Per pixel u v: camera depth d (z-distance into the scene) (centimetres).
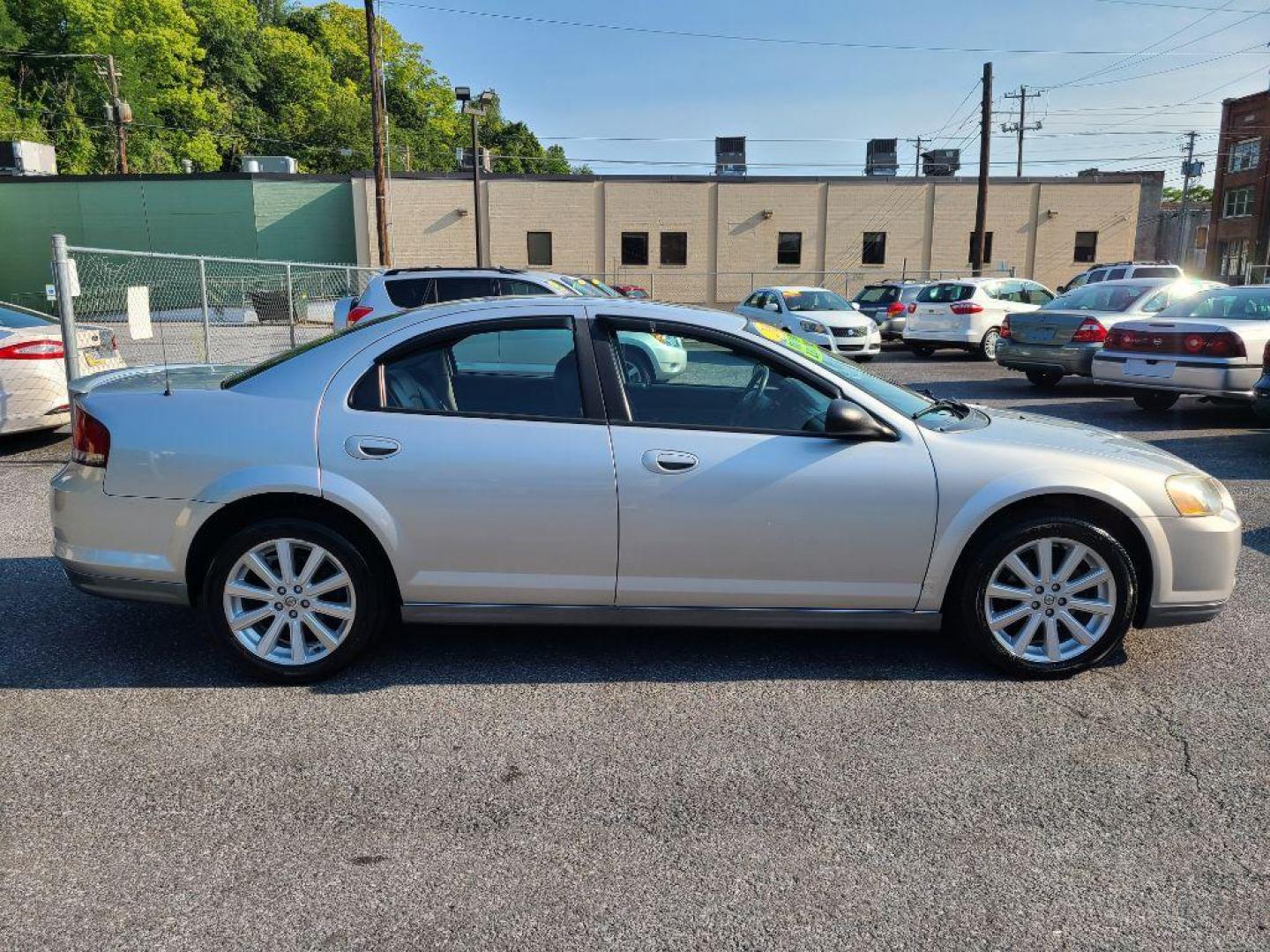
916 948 232
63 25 5166
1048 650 383
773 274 3712
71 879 256
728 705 364
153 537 372
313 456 367
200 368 466
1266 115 4653
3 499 684
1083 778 312
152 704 362
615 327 386
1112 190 3825
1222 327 959
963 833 281
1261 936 237
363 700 367
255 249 3575
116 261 3462
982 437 388
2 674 388
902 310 2150
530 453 368
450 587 375
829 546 372
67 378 811
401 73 7644
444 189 3634
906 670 397
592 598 377
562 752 328
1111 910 247
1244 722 351
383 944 232
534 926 239
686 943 233
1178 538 380
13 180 3450
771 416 385
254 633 380
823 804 296
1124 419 1041
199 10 6438
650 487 367
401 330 385
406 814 289
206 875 259
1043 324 1263
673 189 3747
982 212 3056
